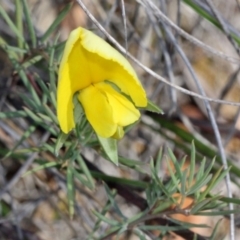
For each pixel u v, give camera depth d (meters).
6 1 0.29
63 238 0.29
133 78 0.21
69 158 0.24
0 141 0.28
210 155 0.29
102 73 0.21
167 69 0.29
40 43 0.25
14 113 0.25
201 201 0.23
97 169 0.27
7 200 0.29
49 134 0.28
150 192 0.24
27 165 0.27
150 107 0.22
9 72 0.28
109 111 0.21
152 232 0.28
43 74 0.27
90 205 0.29
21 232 0.28
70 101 0.21
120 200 0.29
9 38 0.29
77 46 0.21
